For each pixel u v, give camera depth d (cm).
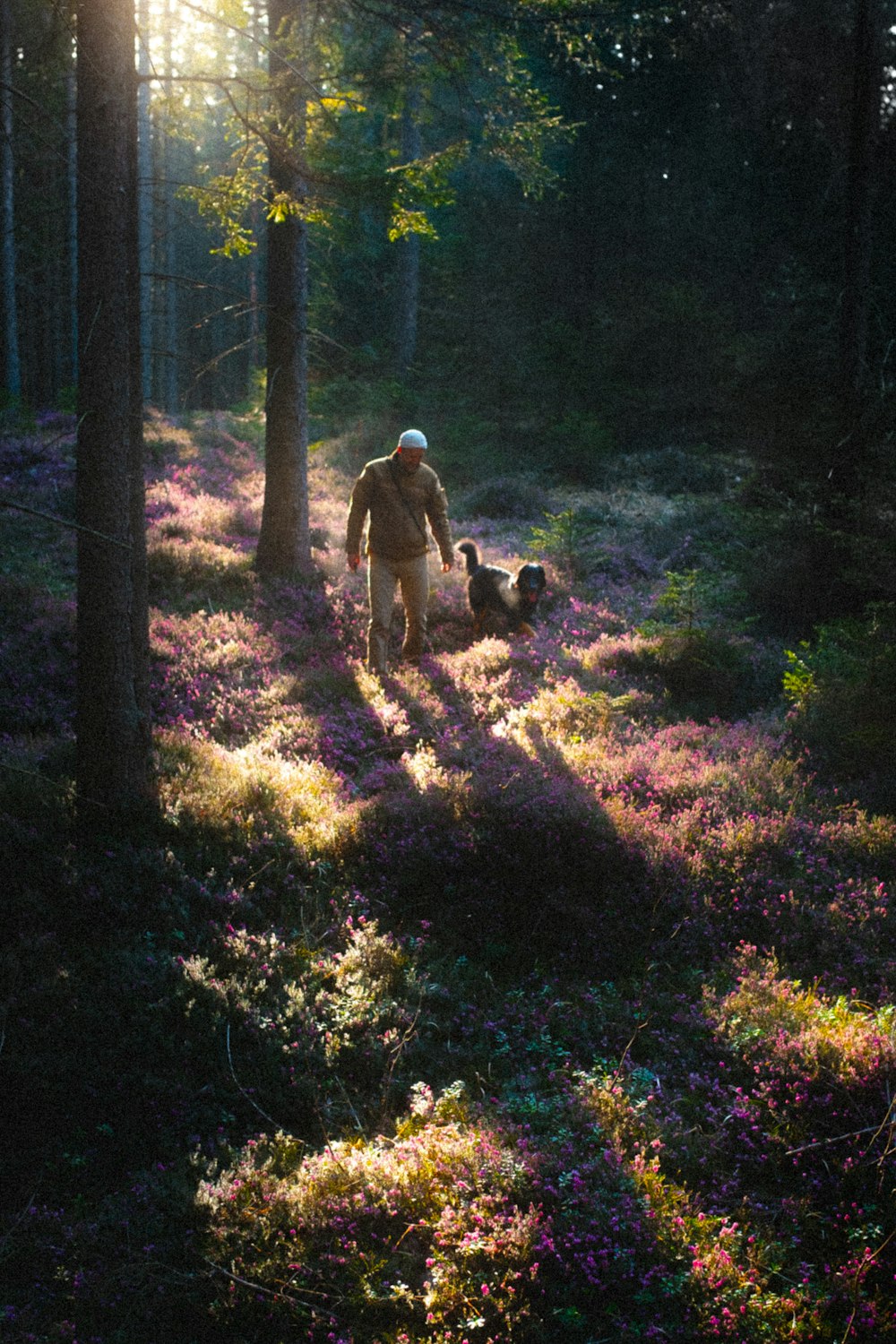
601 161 2302
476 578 1060
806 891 547
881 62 1311
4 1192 351
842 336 1117
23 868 504
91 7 493
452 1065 427
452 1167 355
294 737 746
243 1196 347
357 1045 433
